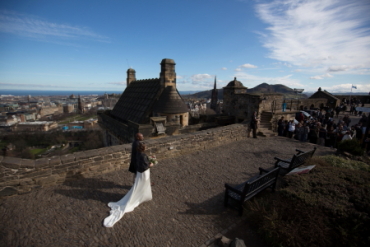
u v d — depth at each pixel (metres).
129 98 17.02
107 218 3.86
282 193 4.00
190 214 4.23
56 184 5.02
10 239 3.28
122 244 3.34
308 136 11.34
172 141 7.39
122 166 6.16
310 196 3.72
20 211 4.00
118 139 13.37
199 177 5.99
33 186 4.68
